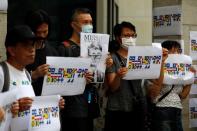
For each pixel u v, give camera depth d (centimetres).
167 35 680
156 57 450
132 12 669
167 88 513
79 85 388
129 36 457
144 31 672
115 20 664
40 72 357
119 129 461
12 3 549
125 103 457
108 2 639
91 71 398
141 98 468
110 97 461
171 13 674
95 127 551
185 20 672
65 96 405
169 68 514
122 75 437
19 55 318
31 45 321
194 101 673
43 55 383
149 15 673
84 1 614
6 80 309
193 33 680
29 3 563
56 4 589
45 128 339
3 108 291
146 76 450
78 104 407
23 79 322
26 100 304
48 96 341
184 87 536
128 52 438
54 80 372
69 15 597
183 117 665
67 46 409
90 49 397
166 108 509
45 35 377
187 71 524
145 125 487
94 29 624
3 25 460
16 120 316
